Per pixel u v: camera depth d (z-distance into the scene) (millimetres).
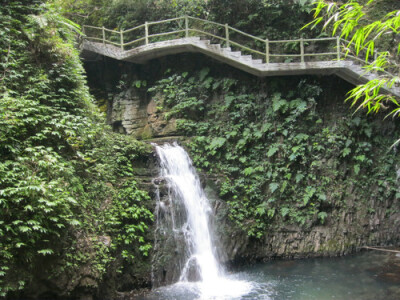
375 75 10680
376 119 11398
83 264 6711
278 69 11109
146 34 12305
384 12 12023
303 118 11477
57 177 6754
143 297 7391
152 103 13250
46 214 6148
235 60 11305
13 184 5957
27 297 6070
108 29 14078
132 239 7938
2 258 5609
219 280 8633
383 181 11062
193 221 9555
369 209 10914
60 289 6387
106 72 14375
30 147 6672
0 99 6793
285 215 10812
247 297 7344
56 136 7426
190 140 11969
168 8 13805
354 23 3748
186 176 10586
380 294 7270
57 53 8398
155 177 9594
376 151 11352
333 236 10656
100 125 8984
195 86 12656
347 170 11172
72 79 8508
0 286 5559
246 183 11203
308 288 7793
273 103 11516
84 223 7078
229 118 12031
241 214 10641
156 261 8297
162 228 8766
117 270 7426
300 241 10688
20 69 7812
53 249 6277
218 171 11492
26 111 7008
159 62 13539
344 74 11070
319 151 11242
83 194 7375
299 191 11016
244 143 11414
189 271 8703
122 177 8805
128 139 9664
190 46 11758
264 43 12797
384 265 9164
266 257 10594
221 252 9672
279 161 11281
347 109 11477
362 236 10734
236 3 13055
